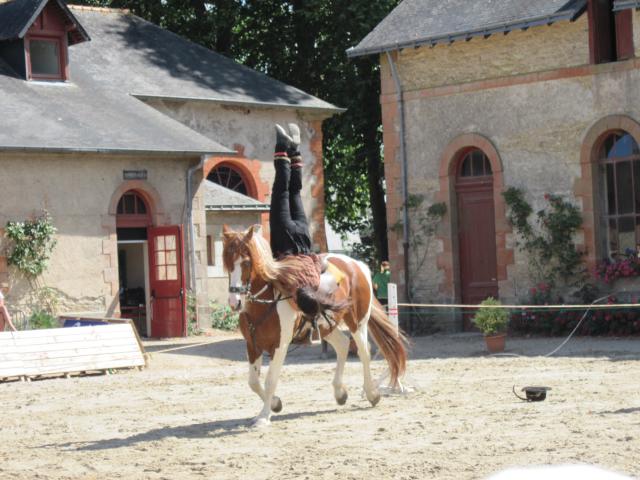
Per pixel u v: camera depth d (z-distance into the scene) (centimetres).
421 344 1998
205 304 2403
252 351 1044
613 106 1998
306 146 2945
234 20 3191
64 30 2441
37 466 878
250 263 1018
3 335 1611
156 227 2305
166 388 1412
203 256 2394
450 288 2214
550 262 2075
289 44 3341
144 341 2228
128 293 2491
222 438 970
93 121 2292
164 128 2406
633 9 1975
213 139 2773
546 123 2083
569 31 2050
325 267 1080
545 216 2077
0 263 2072
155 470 834
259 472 805
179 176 2347
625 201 2014
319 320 1048
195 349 1991
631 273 1948
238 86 2873
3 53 2423
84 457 908
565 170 2059
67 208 2161
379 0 3044
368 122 3247
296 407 1163
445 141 2222
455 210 2225
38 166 2125
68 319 1948
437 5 2303
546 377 1355
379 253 3372
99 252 2202
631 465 762
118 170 2242
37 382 1566
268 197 2880
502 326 1752
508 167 2131
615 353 1633
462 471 770
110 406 1250
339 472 789
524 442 874
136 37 2917
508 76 2130
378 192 3356
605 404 1082
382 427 990
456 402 1146
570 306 1777
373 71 3191
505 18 2097
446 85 2216
